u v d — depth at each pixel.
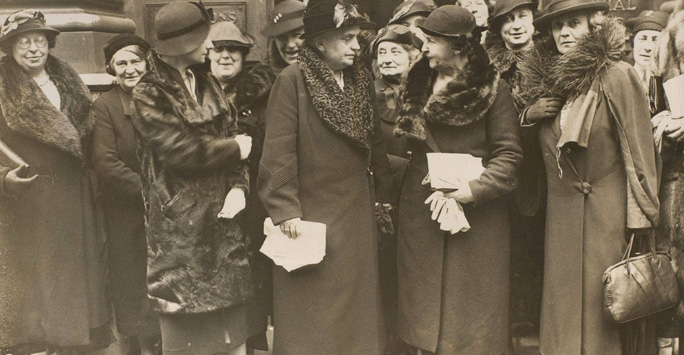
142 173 3.07
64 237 3.42
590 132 3.01
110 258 3.57
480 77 3.05
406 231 3.27
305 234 2.97
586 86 3.02
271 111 3.02
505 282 3.21
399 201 3.39
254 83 3.46
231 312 3.18
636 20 3.95
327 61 3.04
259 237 3.43
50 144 3.32
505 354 3.22
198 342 3.08
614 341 3.05
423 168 3.20
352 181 3.09
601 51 2.99
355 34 2.98
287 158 2.96
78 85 3.51
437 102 3.04
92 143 3.50
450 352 3.16
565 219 3.10
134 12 4.62
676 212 3.32
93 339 3.59
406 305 3.27
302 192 3.06
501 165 3.04
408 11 3.97
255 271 3.41
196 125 2.96
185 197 3.02
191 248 3.02
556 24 3.20
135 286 3.53
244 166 3.20
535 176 3.41
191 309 3.00
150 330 3.52
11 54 3.37
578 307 3.06
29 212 3.37
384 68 3.65
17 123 3.28
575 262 3.07
